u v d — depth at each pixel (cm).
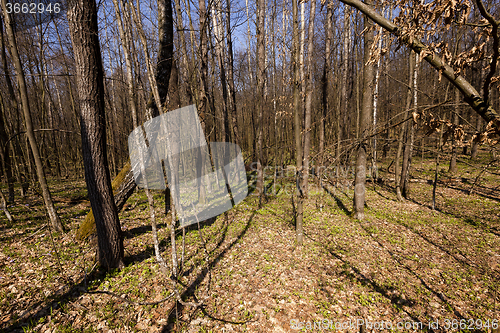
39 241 626
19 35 1116
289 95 1018
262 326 392
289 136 1791
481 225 759
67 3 413
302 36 931
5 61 918
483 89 148
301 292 470
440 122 183
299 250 610
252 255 603
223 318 406
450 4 138
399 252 622
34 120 1562
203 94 802
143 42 337
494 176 1259
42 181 657
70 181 1559
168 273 489
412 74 912
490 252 603
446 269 543
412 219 838
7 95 1287
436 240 680
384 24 169
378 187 1294
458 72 155
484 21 146
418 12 153
